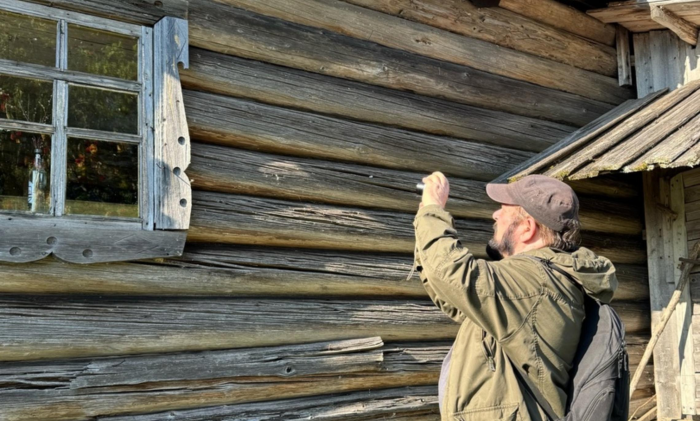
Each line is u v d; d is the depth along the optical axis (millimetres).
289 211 3514
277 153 3584
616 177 5004
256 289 3385
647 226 5008
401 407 3705
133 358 3000
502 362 1903
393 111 3973
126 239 2984
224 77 3424
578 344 1928
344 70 3812
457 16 4320
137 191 3098
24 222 2809
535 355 1837
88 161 3025
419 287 3939
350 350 3537
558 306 1871
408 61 4066
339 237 3662
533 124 4621
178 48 3234
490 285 1833
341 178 3715
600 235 4859
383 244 3818
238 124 3430
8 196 2836
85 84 3059
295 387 3398
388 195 3863
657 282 4922
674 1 4441
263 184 3457
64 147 2980
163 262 3135
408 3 4109
